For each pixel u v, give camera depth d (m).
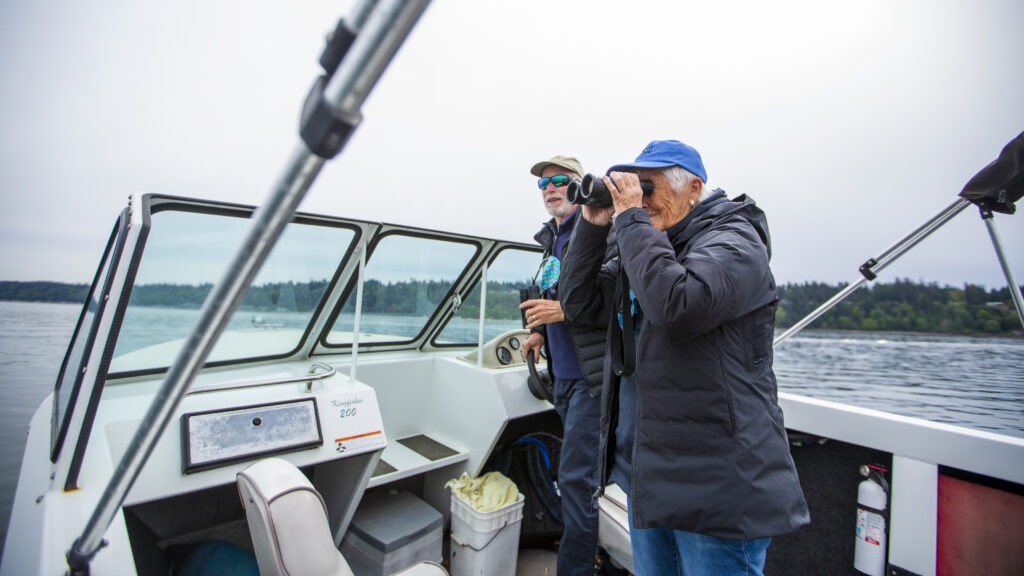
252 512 0.92
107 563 0.98
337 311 2.44
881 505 1.70
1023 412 4.53
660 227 1.26
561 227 2.09
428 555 1.92
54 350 9.91
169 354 1.95
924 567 1.58
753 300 1.03
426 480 2.49
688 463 1.02
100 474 1.23
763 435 1.02
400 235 2.33
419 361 2.61
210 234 1.77
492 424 2.27
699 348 1.03
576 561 1.77
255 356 2.33
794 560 1.91
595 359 1.75
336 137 0.33
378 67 0.30
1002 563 1.45
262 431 1.54
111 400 1.62
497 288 3.10
